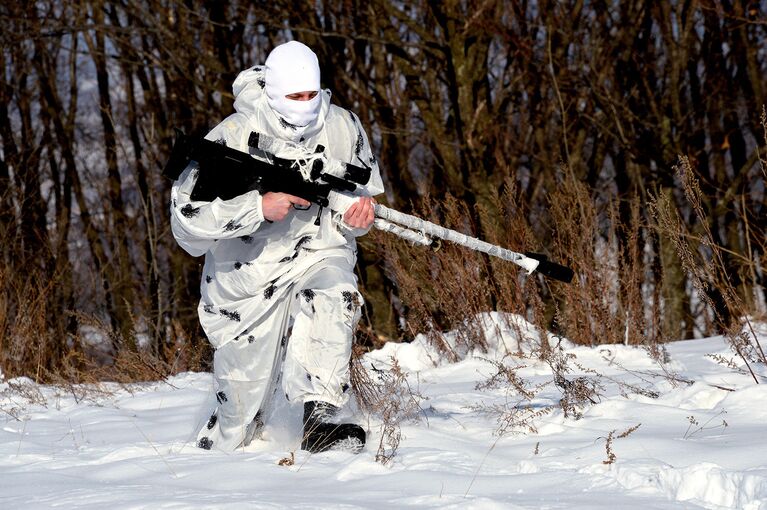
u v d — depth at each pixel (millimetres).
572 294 9891
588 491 4328
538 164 20016
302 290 5660
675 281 14820
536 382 7648
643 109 20125
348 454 5336
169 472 5051
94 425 7074
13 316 11172
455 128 17844
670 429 5555
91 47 22594
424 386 7949
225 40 20125
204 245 5773
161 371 9797
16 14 19703
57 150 25562
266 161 5617
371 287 15133
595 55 19375
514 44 17344
